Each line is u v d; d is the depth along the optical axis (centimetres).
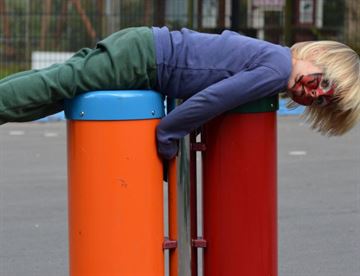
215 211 385
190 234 388
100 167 360
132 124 358
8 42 1981
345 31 2039
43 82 357
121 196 361
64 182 941
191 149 385
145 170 364
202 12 1934
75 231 372
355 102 368
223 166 379
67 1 2036
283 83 365
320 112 385
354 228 729
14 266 619
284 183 935
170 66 369
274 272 395
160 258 378
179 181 380
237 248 384
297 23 1992
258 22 1978
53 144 1256
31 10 2023
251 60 366
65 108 371
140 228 366
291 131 1396
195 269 400
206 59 368
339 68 365
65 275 598
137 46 365
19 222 750
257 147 378
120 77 362
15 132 1405
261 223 383
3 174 995
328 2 2061
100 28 2009
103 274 367
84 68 359
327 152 1170
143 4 2020
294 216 772
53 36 2011
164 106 383
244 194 379
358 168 1037
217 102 358
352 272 603
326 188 907
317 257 640
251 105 374
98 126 357
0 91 356
